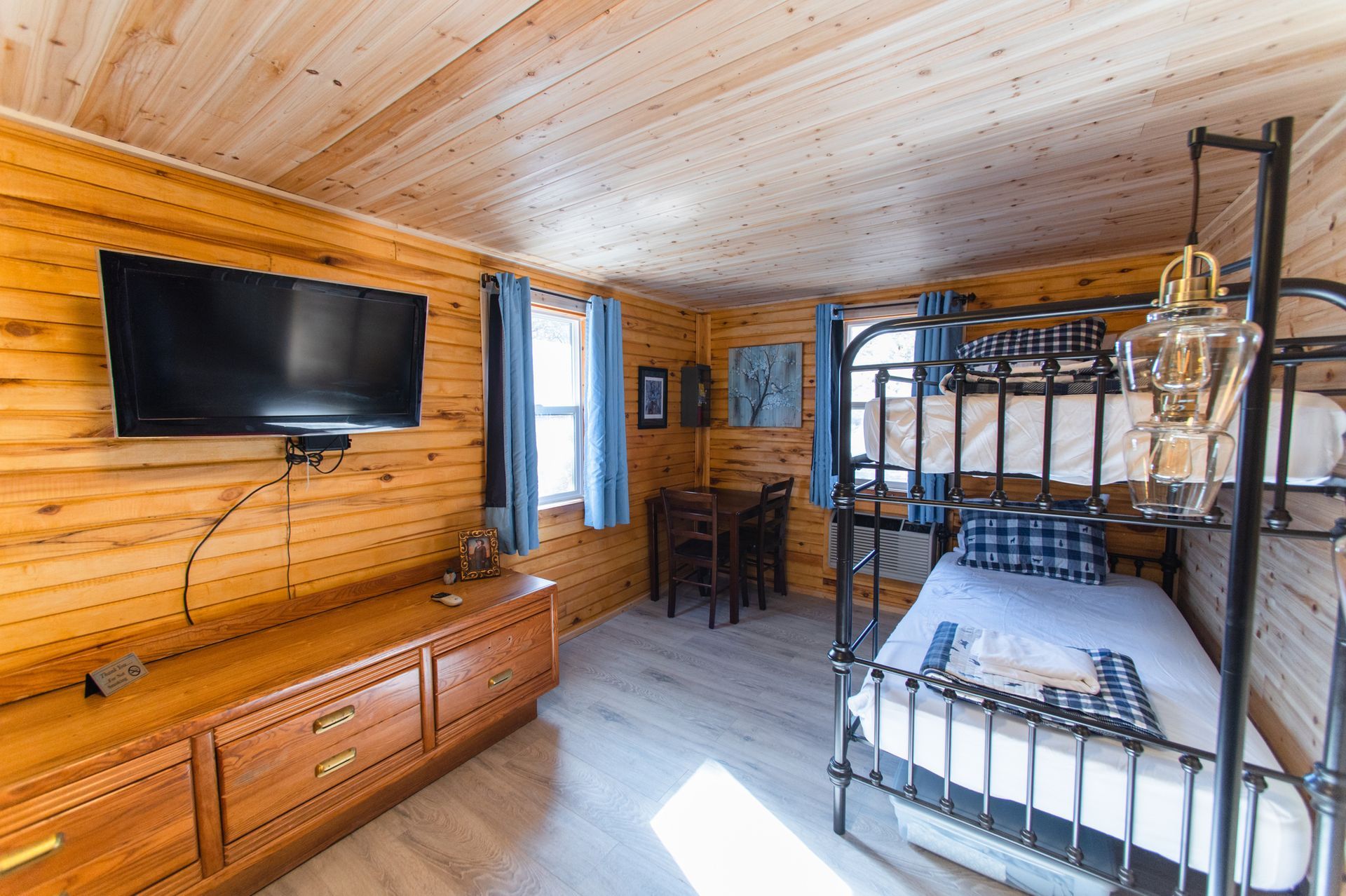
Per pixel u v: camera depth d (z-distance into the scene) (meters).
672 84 1.32
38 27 1.09
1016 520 2.95
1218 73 1.29
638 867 1.67
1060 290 3.07
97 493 1.62
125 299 1.51
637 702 2.58
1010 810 1.61
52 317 1.53
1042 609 2.32
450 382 2.58
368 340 2.05
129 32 1.11
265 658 1.72
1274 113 1.46
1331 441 1.13
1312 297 0.93
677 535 3.62
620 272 3.22
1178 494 0.89
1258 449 0.92
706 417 4.34
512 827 1.83
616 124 1.52
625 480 3.47
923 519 3.47
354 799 1.76
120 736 1.33
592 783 2.04
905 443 1.61
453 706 2.05
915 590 3.62
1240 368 0.81
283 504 2.02
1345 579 0.88
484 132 1.55
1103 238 2.58
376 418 2.12
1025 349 2.23
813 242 2.64
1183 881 1.21
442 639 2.00
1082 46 1.19
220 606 1.87
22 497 1.50
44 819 1.20
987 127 1.55
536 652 2.38
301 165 1.76
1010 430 1.46
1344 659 0.94
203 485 1.82
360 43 1.16
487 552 2.52
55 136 1.52
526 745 2.26
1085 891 1.44
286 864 1.65
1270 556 1.65
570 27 1.11
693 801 1.94
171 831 1.38
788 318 4.07
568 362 3.43
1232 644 0.97
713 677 2.81
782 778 2.06
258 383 1.79
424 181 1.88
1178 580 2.78
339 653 1.77
